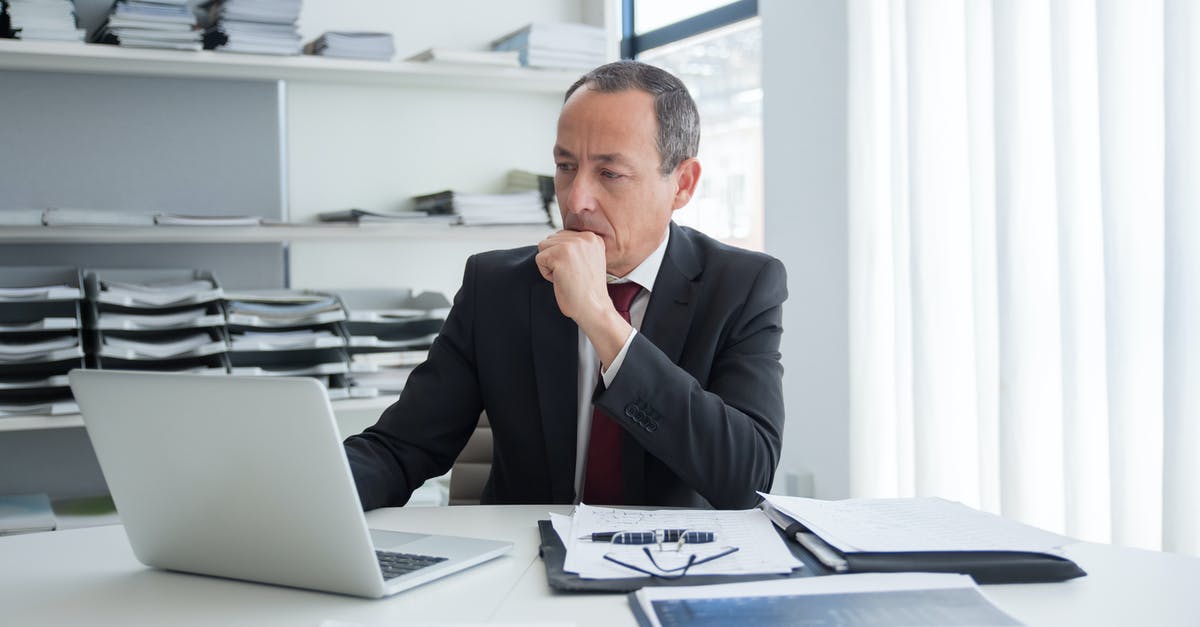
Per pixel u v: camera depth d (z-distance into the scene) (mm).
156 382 1032
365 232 2592
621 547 1109
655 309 1540
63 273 2498
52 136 2617
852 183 2555
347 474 958
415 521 1331
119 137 2678
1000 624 870
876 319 2531
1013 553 1049
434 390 1595
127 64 2502
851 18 2535
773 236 3031
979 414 2203
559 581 1005
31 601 1025
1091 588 1015
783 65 2951
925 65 2309
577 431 1539
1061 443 2086
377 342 2590
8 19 2342
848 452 2777
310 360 2605
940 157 2311
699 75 3299
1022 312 2086
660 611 904
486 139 3072
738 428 1364
